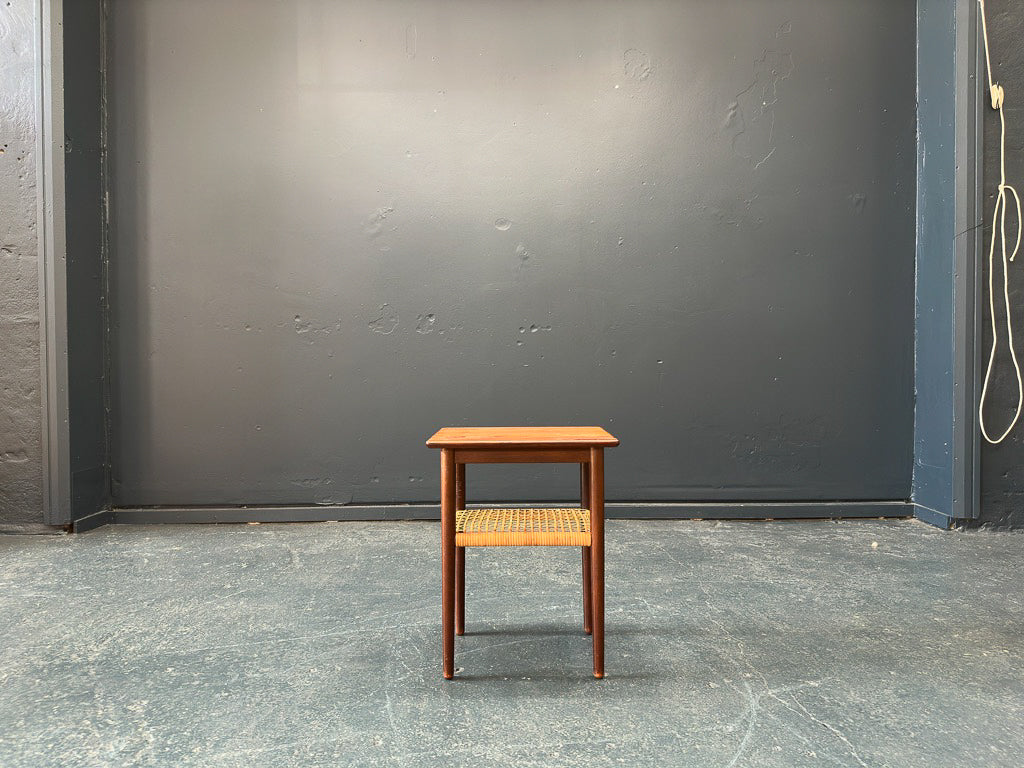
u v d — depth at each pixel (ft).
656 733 4.54
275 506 11.09
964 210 10.00
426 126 11.13
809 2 11.05
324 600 7.23
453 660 5.38
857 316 11.13
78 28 10.39
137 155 11.00
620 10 11.07
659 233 11.12
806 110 11.10
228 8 11.01
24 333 10.16
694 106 11.09
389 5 11.05
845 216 11.14
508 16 11.09
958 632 6.28
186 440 11.05
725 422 11.14
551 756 4.27
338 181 11.11
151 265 11.02
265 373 11.07
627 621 6.59
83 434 10.47
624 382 11.12
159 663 5.66
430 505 11.10
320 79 11.08
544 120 11.11
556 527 5.53
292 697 5.06
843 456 11.14
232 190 11.05
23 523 10.19
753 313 11.14
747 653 5.83
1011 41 10.02
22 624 6.54
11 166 10.12
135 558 8.89
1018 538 9.78
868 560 8.67
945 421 10.33
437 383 11.14
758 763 4.18
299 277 11.10
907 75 11.09
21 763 4.19
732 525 10.66
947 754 4.28
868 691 5.13
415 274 11.14
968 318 10.02
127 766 4.16
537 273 11.14
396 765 4.17
